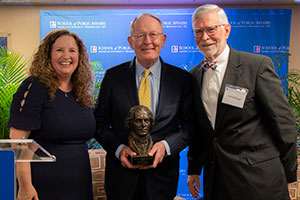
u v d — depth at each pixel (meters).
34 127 1.56
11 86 2.70
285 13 3.92
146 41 1.73
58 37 1.69
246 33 3.96
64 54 1.65
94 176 2.31
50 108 1.63
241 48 3.98
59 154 1.64
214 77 1.81
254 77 1.68
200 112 1.85
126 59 3.98
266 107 1.64
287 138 1.63
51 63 1.68
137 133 1.67
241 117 1.70
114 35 3.95
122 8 4.04
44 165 1.62
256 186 1.66
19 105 1.56
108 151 1.82
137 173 1.75
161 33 1.79
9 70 2.80
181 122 1.96
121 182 1.77
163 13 3.93
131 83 1.81
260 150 1.70
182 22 3.94
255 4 4.04
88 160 1.80
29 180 1.55
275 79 1.68
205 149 1.97
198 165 2.13
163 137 1.78
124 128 1.78
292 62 4.11
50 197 1.62
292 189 2.26
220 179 1.81
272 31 3.95
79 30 3.94
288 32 3.94
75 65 1.72
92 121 1.79
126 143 1.78
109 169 1.86
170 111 1.79
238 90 1.69
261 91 1.65
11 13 4.05
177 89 1.84
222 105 1.74
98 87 3.05
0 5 4.03
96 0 3.85
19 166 1.54
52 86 1.64
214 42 1.76
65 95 1.71
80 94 1.75
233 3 3.98
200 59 3.99
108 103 1.85
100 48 3.96
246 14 3.93
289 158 1.68
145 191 1.76
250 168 1.68
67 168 1.65
